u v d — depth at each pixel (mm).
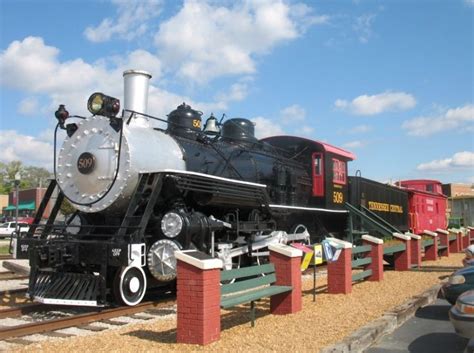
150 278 9734
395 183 31531
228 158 12180
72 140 10078
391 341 6859
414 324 7879
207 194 10188
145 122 10672
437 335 7168
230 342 6215
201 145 11570
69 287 8820
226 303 6488
